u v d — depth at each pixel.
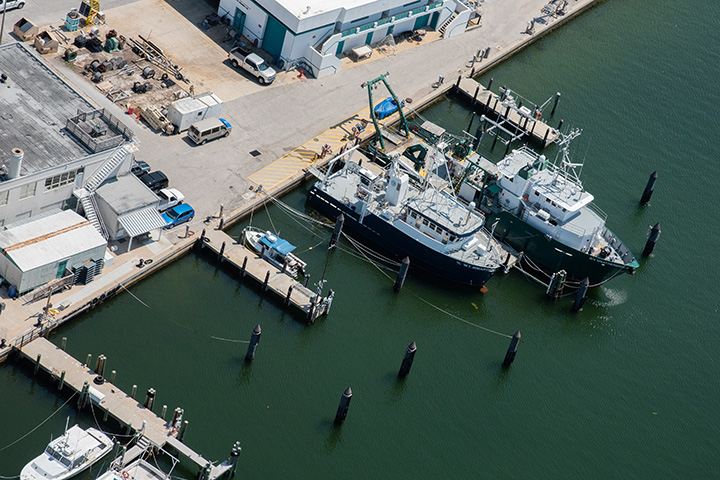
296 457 102.25
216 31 152.50
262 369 110.00
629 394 116.75
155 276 116.94
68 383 101.31
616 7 187.38
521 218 130.88
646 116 161.75
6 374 102.50
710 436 113.81
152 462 97.88
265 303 117.62
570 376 117.50
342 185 131.62
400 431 107.12
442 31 167.75
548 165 141.62
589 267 126.94
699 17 188.00
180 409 99.12
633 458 109.62
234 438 102.44
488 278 125.25
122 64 140.12
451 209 125.75
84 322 109.56
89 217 114.81
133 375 105.62
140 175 123.00
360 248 128.12
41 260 106.81
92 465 96.06
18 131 114.25
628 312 127.38
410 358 110.38
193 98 135.50
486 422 110.12
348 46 155.88
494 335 120.88
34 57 126.06
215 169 130.25
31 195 110.62
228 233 124.81
